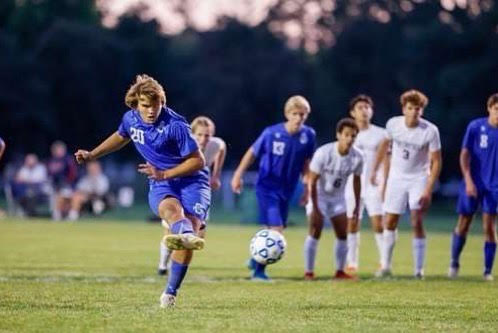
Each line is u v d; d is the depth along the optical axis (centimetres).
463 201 5647
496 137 5588
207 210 3953
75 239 8606
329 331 3275
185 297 4281
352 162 5425
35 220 12150
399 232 11412
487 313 3881
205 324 3356
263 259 5162
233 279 5306
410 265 6650
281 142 5466
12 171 18612
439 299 4369
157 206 3812
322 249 8294
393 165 5734
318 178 5416
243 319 3509
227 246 8156
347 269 6019
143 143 3875
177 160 3875
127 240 8600
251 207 12838
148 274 5506
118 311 3662
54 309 3709
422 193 5669
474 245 9006
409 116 5638
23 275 5291
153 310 3716
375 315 3741
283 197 5525
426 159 5712
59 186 12812
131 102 3847
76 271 5628
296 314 3709
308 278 5459
